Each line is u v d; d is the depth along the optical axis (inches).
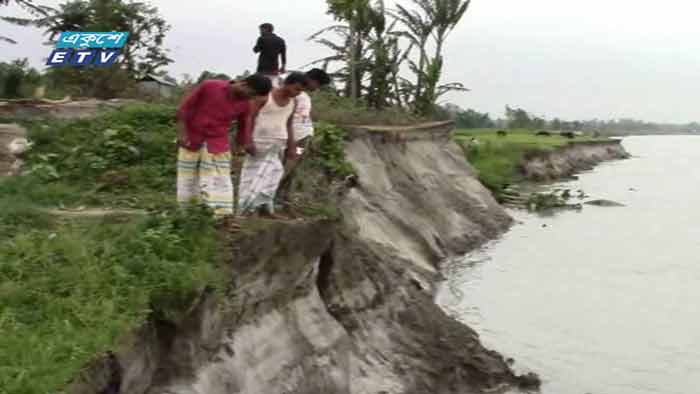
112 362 233.3
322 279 414.3
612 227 1090.7
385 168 784.3
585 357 497.4
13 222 317.7
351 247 454.3
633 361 492.7
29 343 227.3
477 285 684.1
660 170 2368.4
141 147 461.7
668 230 1072.2
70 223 326.0
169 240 298.0
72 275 267.9
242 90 321.1
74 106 556.4
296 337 353.7
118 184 413.4
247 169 353.4
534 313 599.2
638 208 1333.7
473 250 851.4
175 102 655.1
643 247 924.6
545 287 689.6
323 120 760.3
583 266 792.9
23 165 434.6
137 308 257.4
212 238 311.0
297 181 483.8
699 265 807.7
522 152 1752.0
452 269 743.7
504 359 476.4
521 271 754.8
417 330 454.9
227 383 292.2
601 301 645.3
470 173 1071.0
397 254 660.7
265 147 347.6
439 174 949.8
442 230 826.2
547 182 1707.7
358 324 422.9
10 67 837.2
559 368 475.8
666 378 464.8
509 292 664.4
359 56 1310.3
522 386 439.8
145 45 1010.1
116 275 270.8
